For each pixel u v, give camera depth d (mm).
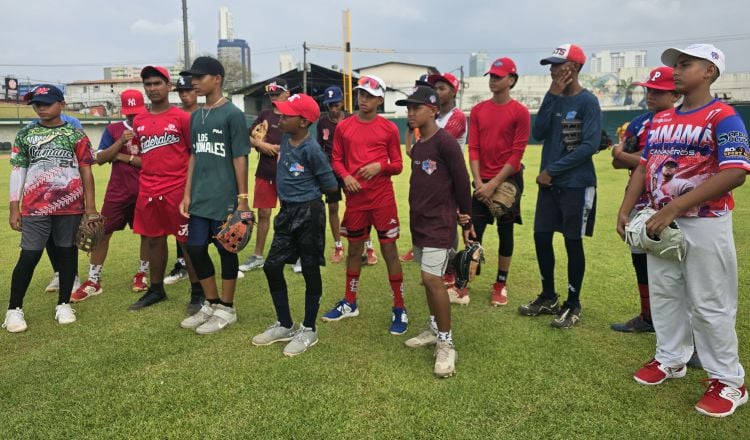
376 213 3947
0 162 22016
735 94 55906
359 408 2777
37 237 4027
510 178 4445
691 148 2732
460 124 4961
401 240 7090
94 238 4273
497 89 4340
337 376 3141
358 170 4008
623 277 5137
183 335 3807
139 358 3398
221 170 3924
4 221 8469
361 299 4664
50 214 4012
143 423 2652
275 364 3303
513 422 2650
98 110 50781
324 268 5707
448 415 2711
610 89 64188
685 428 2592
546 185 3994
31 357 3426
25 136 4012
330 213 5863
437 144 3318
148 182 4320
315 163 3539
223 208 3949
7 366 3303
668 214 2688
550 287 4184
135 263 5938
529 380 3074
